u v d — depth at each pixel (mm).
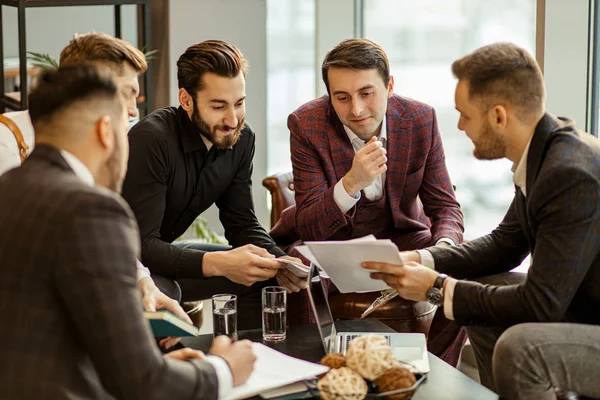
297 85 5129
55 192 1726
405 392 2068
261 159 5172
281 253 3174
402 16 4535
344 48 2990
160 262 2936
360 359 2086
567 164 2223
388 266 2375
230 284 3174
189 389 1812
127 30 5777
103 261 1691
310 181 3150
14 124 3072
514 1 3902
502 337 2225
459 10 4211
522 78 2312
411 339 2500
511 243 2709
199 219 4844
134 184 2951
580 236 2209
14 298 1712
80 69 1852
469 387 2203
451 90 4340
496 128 2365
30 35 5574
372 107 2992
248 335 2590
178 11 4840
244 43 5008
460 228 3164
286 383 2051
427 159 3230
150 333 1767
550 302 2246
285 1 5051
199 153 3080
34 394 1695
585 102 3547
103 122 1847
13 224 1721
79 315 1694
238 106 2996
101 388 1813
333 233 3053
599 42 3494
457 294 2367
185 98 2994
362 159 2924
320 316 2445
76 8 5676
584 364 2180
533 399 2186
